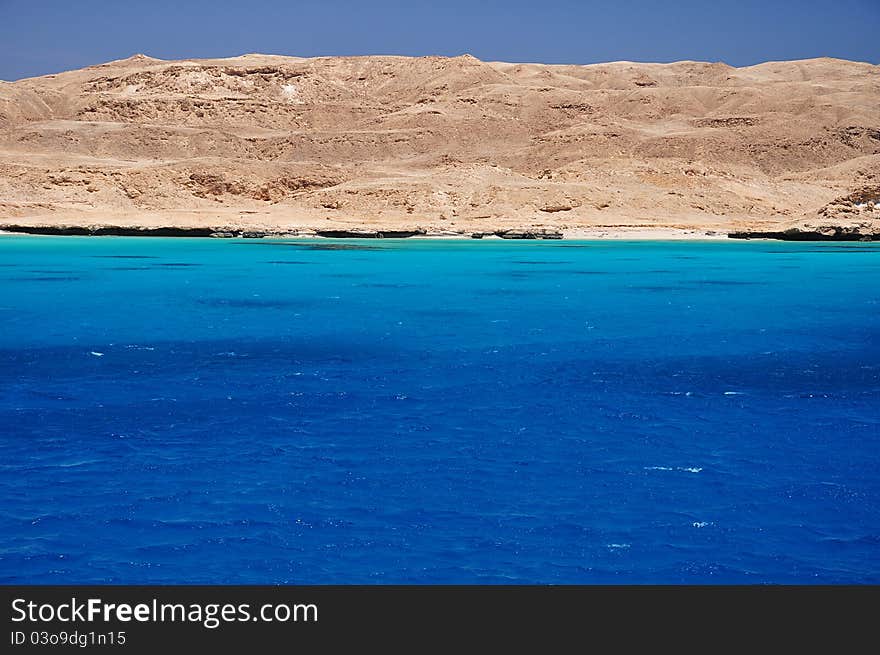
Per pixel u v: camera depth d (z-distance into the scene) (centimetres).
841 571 1719
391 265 7838
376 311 4872
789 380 3169
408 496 2036
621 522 1909
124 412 2684
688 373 3278
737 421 2636
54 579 1677
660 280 6688
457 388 3014
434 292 5806
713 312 4912
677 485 2112
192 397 2869
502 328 4284
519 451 2345
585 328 4303
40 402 2794
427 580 1683
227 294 5653
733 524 1905
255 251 9369
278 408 2739
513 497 2036
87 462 2233
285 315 4712
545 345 3825
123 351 3638
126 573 1697
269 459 2267
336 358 3512
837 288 6188
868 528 1889
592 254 9250
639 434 2502
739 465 2248
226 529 1866
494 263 8094
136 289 5919
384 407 2761
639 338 4025
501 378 3170
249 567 1719
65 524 1881
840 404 2838
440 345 3806
